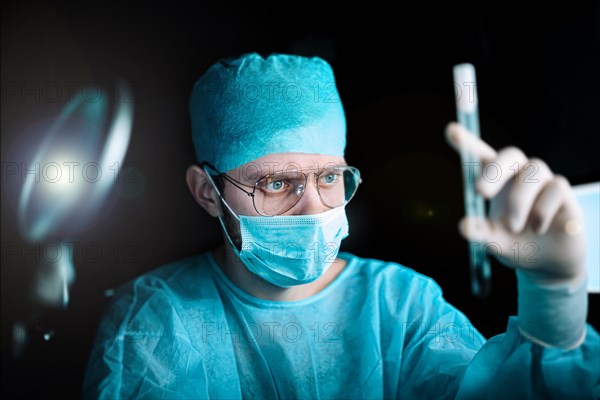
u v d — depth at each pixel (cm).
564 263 89
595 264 159
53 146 225
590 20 207
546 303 94
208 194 144
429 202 237
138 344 130
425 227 238
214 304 140
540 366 97
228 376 131
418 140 237
